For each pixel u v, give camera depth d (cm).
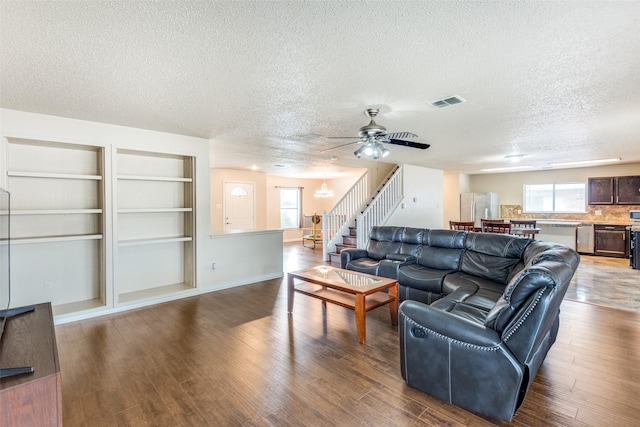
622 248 716
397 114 334
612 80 243
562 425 182
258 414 194
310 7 153
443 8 154
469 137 447
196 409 199
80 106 303
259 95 275
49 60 207
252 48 194
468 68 223
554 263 196
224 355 267
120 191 412
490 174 972
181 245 463
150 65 216
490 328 192
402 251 448
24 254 349
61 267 371
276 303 405
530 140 468
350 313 369
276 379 231
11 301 342
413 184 766
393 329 322
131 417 192
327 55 203
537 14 159
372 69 224
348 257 466
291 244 1000
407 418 190
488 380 188
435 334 206
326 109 315
